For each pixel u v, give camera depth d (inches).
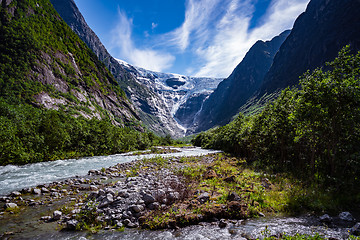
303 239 272.8
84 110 5310.0
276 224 354.3
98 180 772.6
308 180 621.3
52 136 1556.3
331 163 597.6
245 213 391.2
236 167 996.6
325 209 416.2
